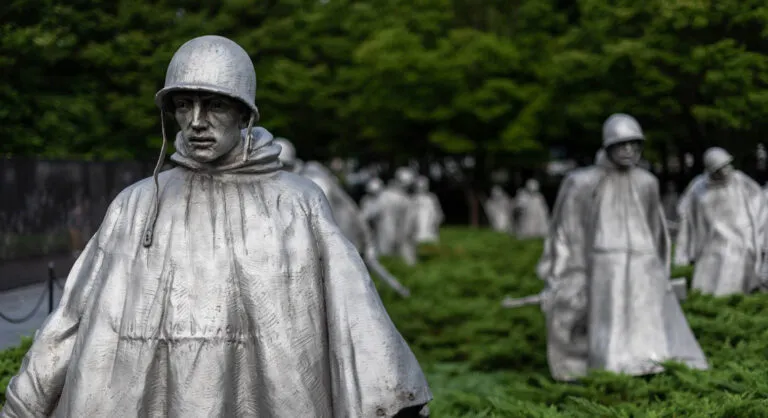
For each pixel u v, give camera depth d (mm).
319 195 4266
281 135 22438
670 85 14930
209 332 3922
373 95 38500
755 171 15906
